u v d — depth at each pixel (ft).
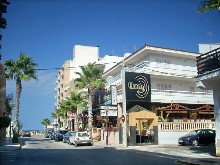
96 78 131.95
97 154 67.72
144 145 98.02
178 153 66.80
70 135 119.34
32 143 126.00
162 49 117.50
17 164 48.44
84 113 163.63
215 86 58.29
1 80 85.51
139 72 114.42
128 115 100.01
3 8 59.57
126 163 48.49
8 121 86.79
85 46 237.04
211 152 66.03
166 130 102.68
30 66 123.34
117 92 123.95
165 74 117.08
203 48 127.24
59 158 58.34
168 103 118.11
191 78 123.13
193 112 119.65
